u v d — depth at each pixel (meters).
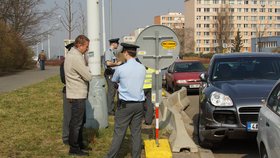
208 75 9.44
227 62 9.66
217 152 8.13
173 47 7.95
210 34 140.25
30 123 10.59
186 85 20.36
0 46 35.28
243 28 143.62
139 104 6.60
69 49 7.86
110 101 11.95
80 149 7.54
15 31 42.62
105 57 11.73
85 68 7.14
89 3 9.20
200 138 8.49
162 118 10.93
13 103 14.83
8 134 9.21
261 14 144.62
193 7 140.75
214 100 7.87
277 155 4.96
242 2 143.12
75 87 7.18
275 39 114.31
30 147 8.02
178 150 7.81
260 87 8.15
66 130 8.23
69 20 46.62
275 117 5.34
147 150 7.42
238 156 7.81
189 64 22.55
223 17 113.06
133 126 6.76
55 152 7.66
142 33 7.90
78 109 7.25
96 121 9.50
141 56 7.91
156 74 7.93
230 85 8.38
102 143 8.28
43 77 31.72
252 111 7.59
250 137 7.64
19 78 30.67
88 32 9.30
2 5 42.44
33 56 49.53
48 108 13.58
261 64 9.47
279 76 9.04
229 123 7.69
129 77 6.54
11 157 7.31
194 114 13.59
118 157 7.30
